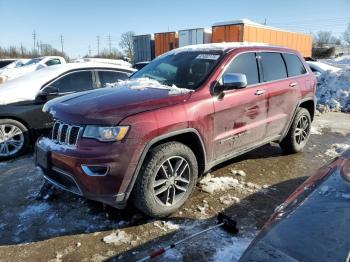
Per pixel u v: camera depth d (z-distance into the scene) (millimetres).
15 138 5590
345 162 2350
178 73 4391
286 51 5477
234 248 3078
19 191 4312
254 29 17656
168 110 3463
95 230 3408
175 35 20141
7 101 5480
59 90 5980
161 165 3416
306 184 2221
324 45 67562
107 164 3107
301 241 1678
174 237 3281
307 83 5676
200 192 4191
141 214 3682
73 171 3221
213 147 3988
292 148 5680
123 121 3188
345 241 1619
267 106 4758
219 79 4070
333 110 10555
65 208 3846
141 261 2904
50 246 3164
